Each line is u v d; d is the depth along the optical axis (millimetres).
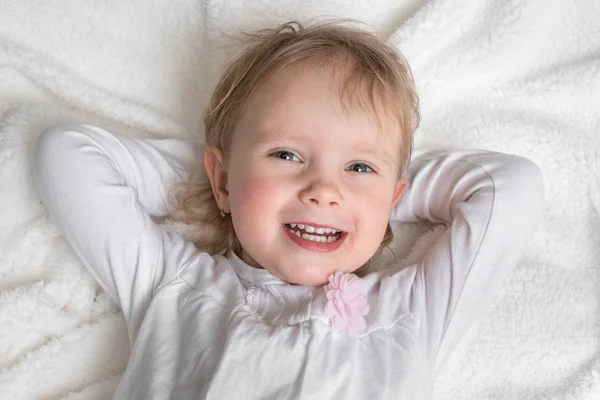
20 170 1380
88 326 1334
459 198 1340
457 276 1260
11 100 1469
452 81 1471
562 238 1418
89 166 1281
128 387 1208
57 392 1300
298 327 1186
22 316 1309
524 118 1467
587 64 1448
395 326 1226
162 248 1297
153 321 1238
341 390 1150
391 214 1413
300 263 1210
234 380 1143
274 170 1197
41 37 1499
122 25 1518
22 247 1356
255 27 1480
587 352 1349
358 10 1496
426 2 1487
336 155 1197
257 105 1242
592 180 1432
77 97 1466
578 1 1464
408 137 1319
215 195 1348
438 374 1362
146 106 1505
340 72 1229
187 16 1509
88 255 1278
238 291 1244
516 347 1364
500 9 1466
